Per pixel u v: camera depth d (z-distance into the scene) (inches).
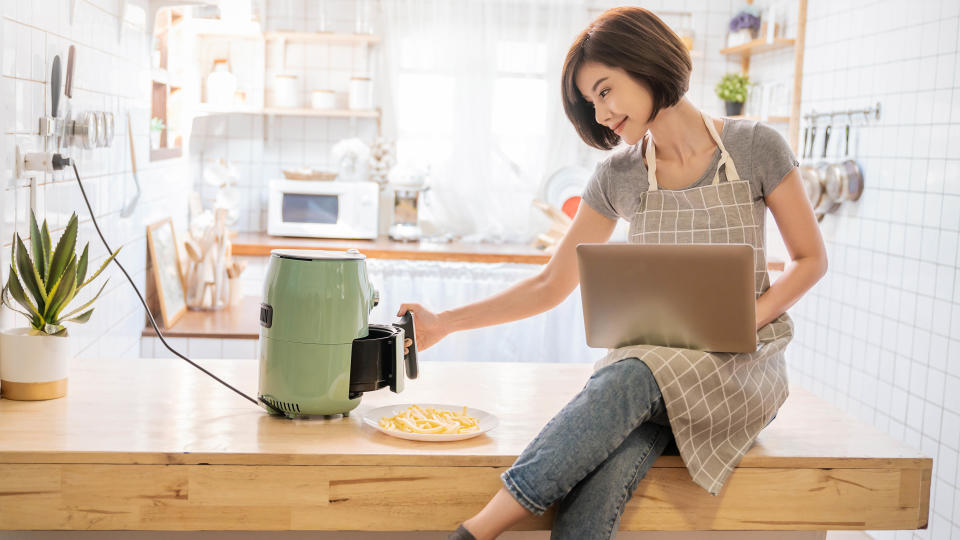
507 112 184.2
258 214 182.7
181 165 156.3
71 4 88.0
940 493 119.0
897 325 130.0
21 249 70.3
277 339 67.8
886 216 134.1
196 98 168.1
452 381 83.4
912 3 128.7
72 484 60.8
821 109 156.5
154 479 61.2
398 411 72.9
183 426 66.9
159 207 137.1
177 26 146.1
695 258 61.6
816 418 75.8
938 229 121.0
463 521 63.5
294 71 181.8
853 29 145.7
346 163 181.5
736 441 65.7
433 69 182.4
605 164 75.9
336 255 69.3
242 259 164.1
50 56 82.2
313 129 183.9
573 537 60.9
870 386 136.7
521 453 63.5
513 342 160.9
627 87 66.8
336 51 182.1
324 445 63.7
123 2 107.0
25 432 63.9
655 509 64.9
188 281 142.9
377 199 173.2
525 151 185.0
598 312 66.8
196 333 125.3
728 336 63.9
